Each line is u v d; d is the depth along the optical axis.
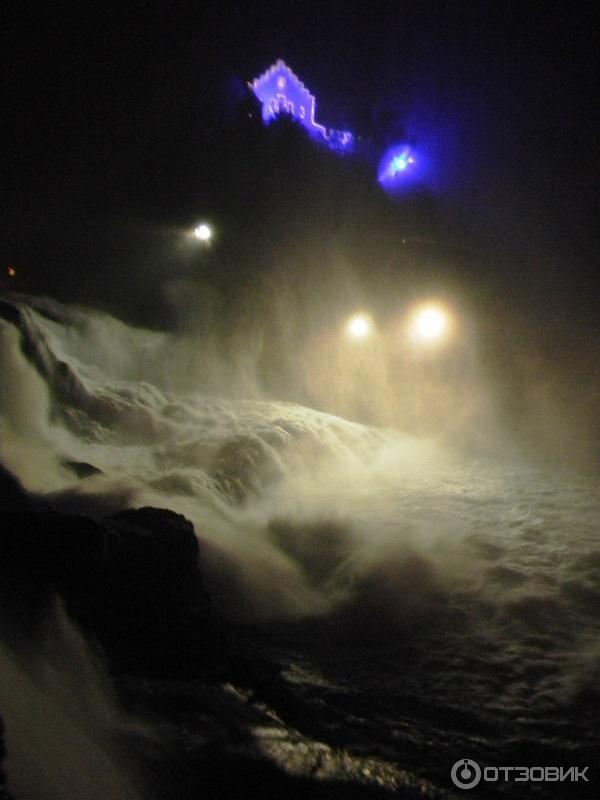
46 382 13.08
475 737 4.66
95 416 13.58
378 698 5.13
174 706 4.11
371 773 3.89
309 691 5.12
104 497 8.50
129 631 4.86
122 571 5.21
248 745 3.83
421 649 6.07
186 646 4.97
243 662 5.12
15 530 4.70
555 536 9.38
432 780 4.10
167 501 9.05
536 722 4.89
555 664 5.80
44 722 3.01
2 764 2.34
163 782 3.30
